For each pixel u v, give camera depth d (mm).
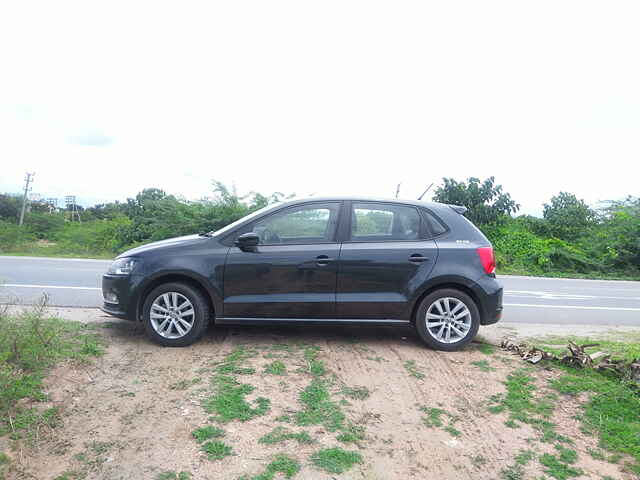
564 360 5219
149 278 5355
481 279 5512
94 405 3867
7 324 4848
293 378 4512
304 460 3275
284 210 5625
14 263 13797
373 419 3893
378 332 6137
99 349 5020
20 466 3074
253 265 5363
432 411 4082
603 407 4254
